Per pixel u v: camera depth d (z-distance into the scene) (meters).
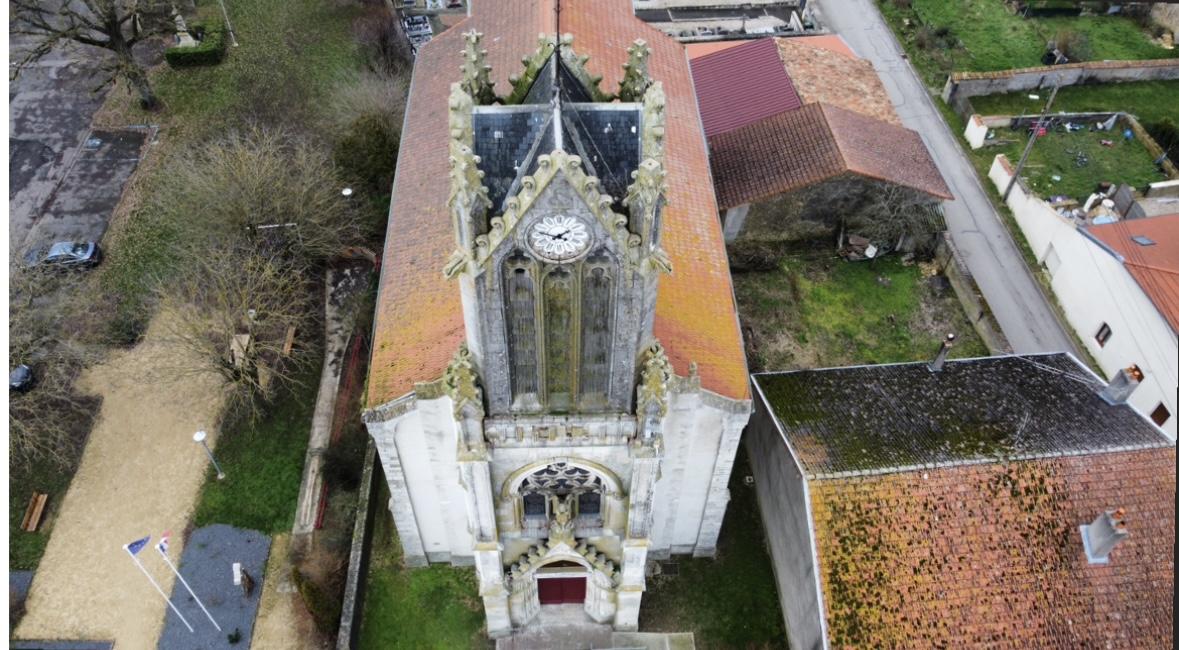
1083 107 75.62
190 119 71.75
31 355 50.72
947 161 70.38
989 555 36.19
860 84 66.88
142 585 45.66
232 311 51.31
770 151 60.25
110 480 49.81
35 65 76.75
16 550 46.88
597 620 43.56
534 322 26.72
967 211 66.19
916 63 80.56
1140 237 55.09
